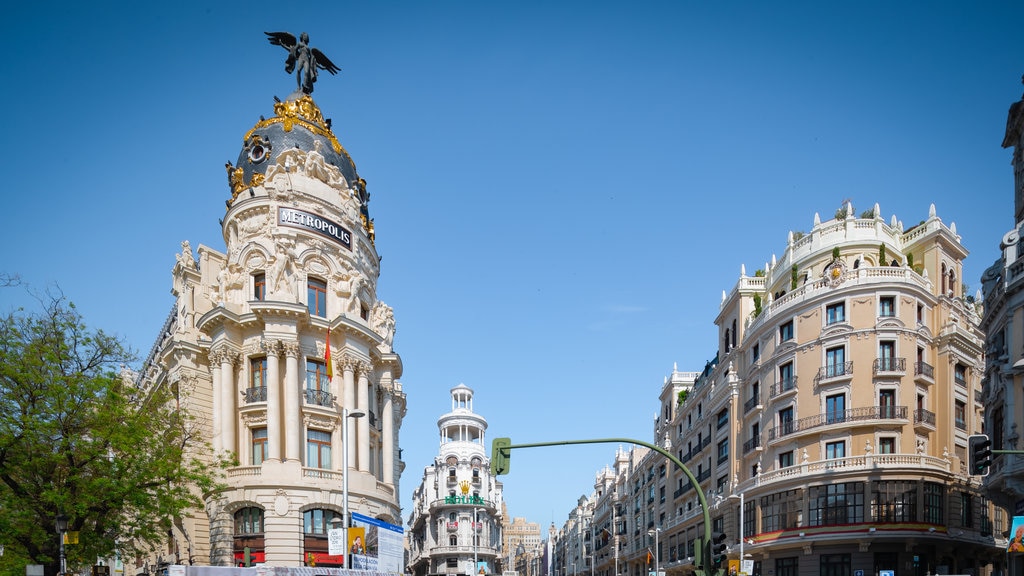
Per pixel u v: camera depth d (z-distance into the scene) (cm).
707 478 6925
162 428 3975
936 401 5088
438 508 12238
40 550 3406
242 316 4969
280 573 2875
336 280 5353
